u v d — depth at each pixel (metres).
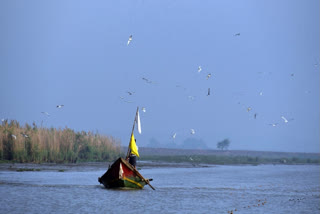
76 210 91.25
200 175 194.00
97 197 108.75
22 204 95.88
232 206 104.19
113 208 95.00
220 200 112.88
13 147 199.12
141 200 107.00
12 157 199.88
